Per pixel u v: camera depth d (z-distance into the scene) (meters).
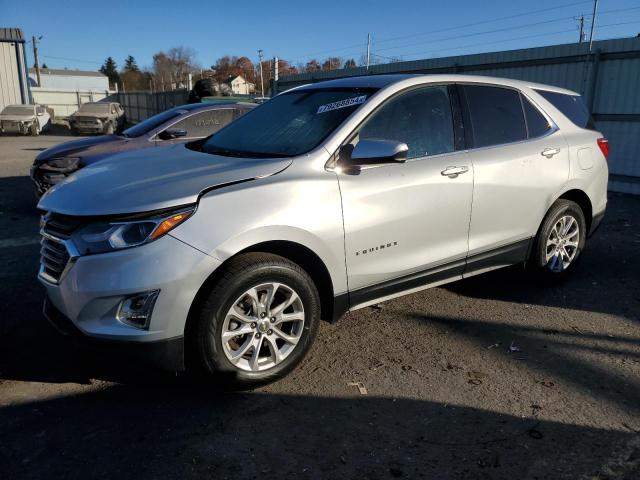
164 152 3.95
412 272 3.78
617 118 10.84
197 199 2.92
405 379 3.36
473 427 2.87
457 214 3.94
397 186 3.57
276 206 3.07
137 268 2.75
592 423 2.92
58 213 3.00
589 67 11.10
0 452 2.62
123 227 2.80
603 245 6.54
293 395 3.17
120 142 7.46
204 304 2.91
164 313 2.79
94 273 2.79
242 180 3.10
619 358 3.67
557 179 4.62
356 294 3.54
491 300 4.68
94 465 2.55
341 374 3.42
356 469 2.55
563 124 4.85
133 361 2.86
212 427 2.85
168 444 2.71
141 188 3.01
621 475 2.51
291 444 2.72
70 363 3.50
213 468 2.54
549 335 4.01
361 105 3.64
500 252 4.37
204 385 3.27
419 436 2.79
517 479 2.49
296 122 3.84
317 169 3.31
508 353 3.72
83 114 26.58
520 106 4.58
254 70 70.56
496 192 4.17
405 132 3.78
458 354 3.70
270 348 3.20
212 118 8.05
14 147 19.69
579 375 3.43
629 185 10.82
